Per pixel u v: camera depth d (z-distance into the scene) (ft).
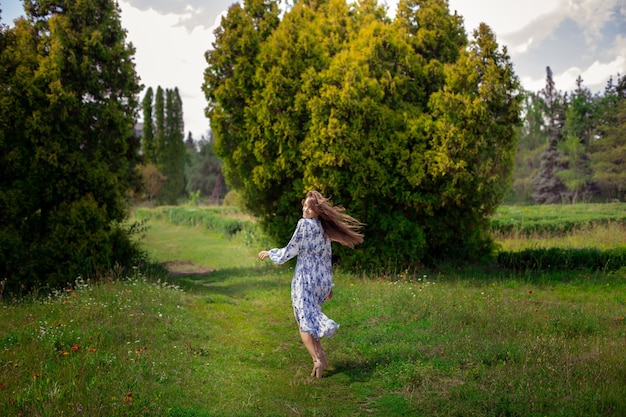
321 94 36.06
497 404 13.61
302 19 40.50
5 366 15.96
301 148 37.01
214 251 58.13
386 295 26.94
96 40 33.76
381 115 36.11
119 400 13.66
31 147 32.07
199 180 201.57
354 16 42.78
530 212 72.84
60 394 13.80
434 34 40.04
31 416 12.67
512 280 32.40
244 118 40.16
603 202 107.86
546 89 146.72
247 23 40.63
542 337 19.04
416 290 28.12
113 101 35.63
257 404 14.69
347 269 37.11
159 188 150.71
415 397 14.64
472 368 16.58
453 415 13.38
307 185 37.09
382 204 37.50
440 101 35.88
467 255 38.65
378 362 18.11
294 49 38.19
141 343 19.31
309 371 17.90
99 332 19.86
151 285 30.04
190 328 22.34
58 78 32.35
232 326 23.90
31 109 31.99
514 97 36.50
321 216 18.15
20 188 31.55
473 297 26.63
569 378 14.93
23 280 30.66
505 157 36.68
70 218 32.30
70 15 34.17
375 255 37.11
